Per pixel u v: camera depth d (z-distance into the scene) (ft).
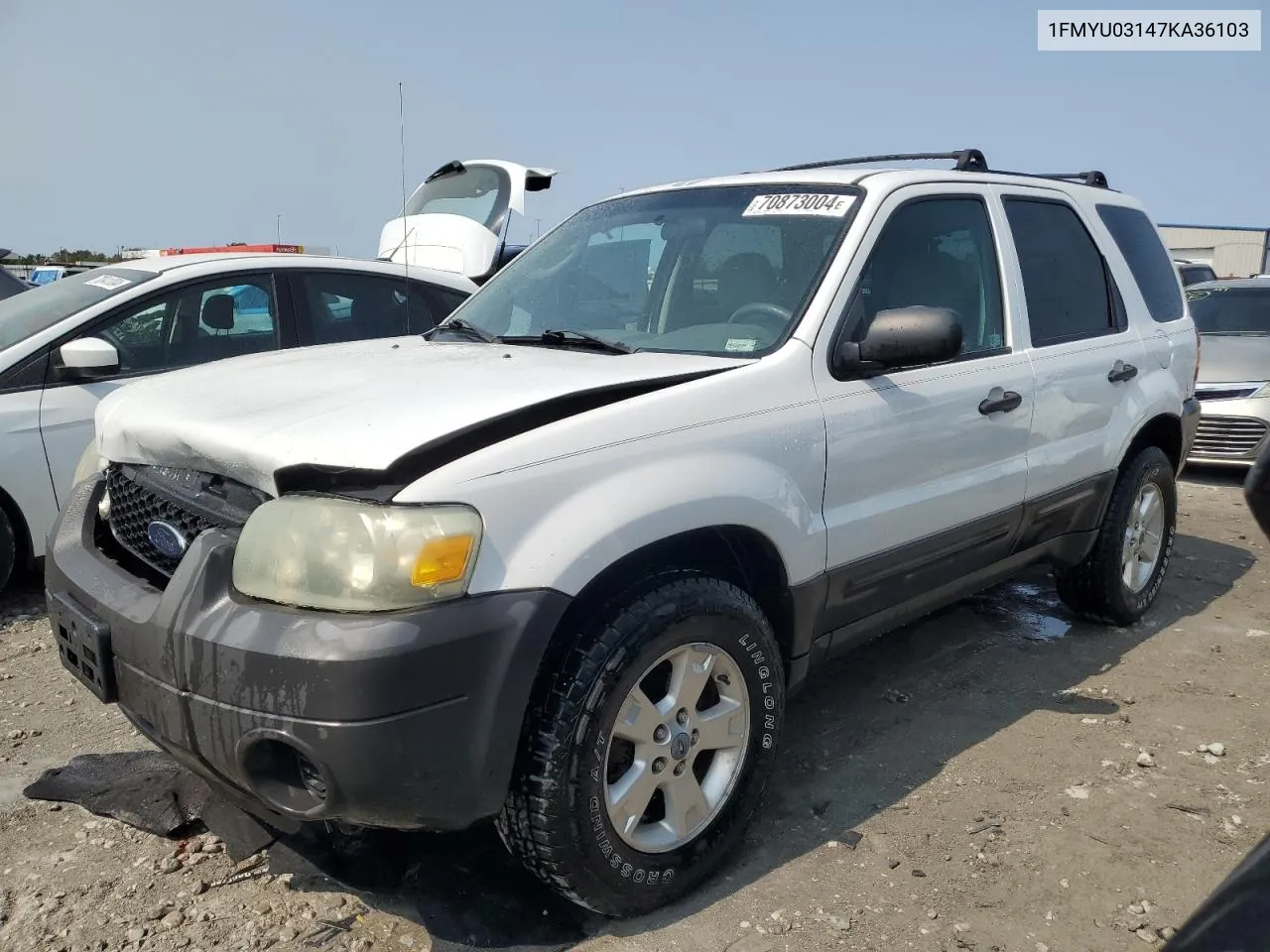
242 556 7.11
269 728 6.72
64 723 11.87
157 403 8.95
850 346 9.71
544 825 7.48
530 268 12.44
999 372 11.55
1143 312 14.83
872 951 7.92
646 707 8.05
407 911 8.36
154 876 8.82
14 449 15.08
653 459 8.05
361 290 18.86
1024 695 12.73
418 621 6.73
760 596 9.50
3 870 8.94
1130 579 14.99
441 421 7.38
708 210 11.35
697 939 8.02
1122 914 8.39
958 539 11.14
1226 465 26.05
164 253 21.11
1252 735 11.66
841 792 10.33
